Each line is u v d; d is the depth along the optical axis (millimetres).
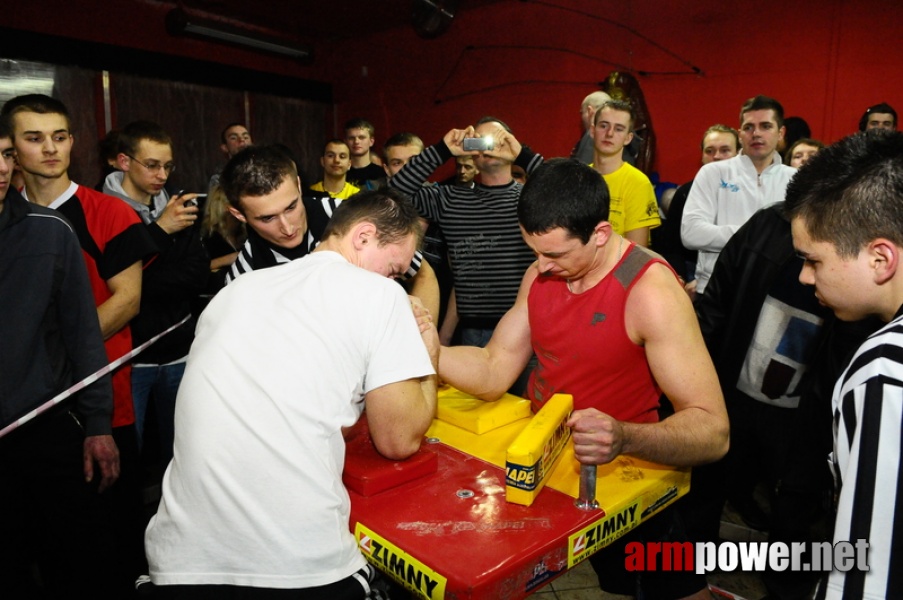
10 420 1750
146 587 1138
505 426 1507
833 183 854
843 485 781
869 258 840
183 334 2615
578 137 5816
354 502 1165
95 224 2096
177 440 1125
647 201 3031
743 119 2938
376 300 1150
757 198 2924
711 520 2117
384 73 7027
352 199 1368
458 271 2742
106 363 1913
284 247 1902
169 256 2473
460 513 1120
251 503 1042
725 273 2109
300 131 7219
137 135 2639
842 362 1811
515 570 971
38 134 1965
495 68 6223
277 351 1101
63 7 5270
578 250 1330
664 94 5250
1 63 4926
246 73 6586
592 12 5539
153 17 5867
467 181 3004
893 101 4297
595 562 1697
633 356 1433
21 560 1895
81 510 1894
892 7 4234
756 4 4750
